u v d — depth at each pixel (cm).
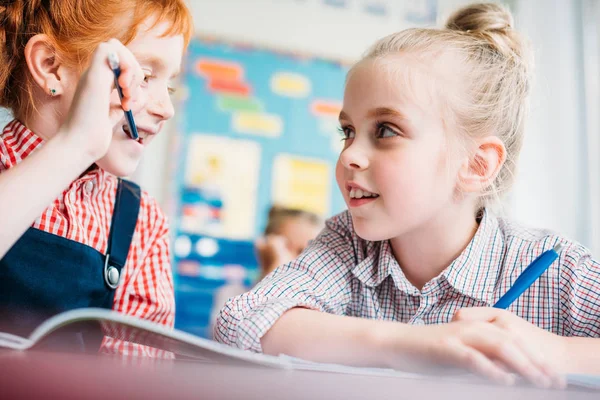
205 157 227
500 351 47
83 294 82
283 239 226
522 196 223
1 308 76
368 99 75
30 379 29
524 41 91
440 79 77
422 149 74
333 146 239
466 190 79
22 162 61
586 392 41
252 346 62
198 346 41
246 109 234
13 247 78
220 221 224
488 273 81
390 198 73
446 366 49
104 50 64
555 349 57
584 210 216
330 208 234
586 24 222
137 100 79
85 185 88
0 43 82
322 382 36
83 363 35
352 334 57
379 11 253
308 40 245
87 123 63
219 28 238
